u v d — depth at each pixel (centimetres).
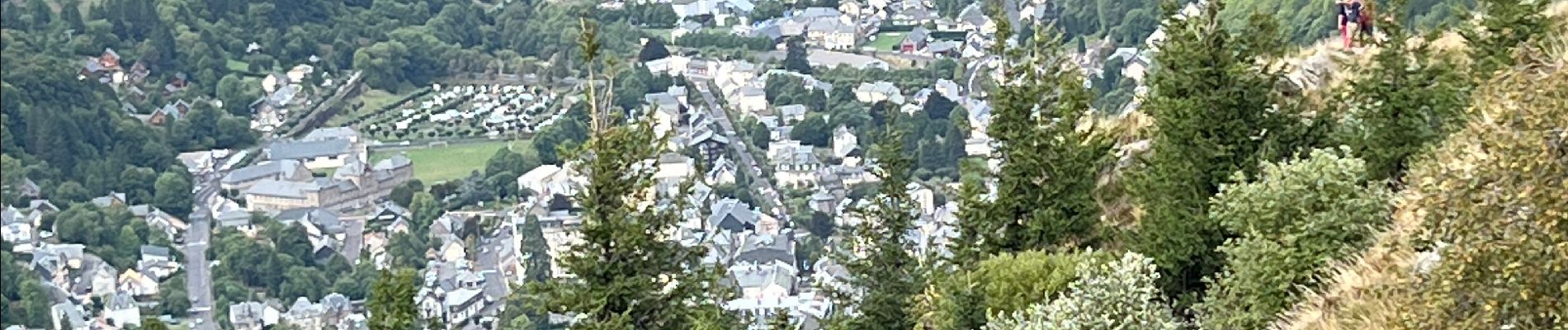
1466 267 1380
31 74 12850
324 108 14600
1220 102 2605
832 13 16150
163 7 16362
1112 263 2138
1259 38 2742
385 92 15275
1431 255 1523
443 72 15800
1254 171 2547
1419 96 2588
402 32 16425
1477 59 2920
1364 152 2586
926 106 11450
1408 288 1518
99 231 10181
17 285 8912
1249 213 2247
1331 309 1784
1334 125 2667
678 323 2814
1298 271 2088
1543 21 2908
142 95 14725
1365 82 2641
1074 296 2112
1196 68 2620
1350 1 3259
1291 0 8356
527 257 8444
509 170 11469
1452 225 1402
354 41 16550
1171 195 2559
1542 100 1338
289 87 15262
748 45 15388
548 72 15238
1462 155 1443
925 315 2667
